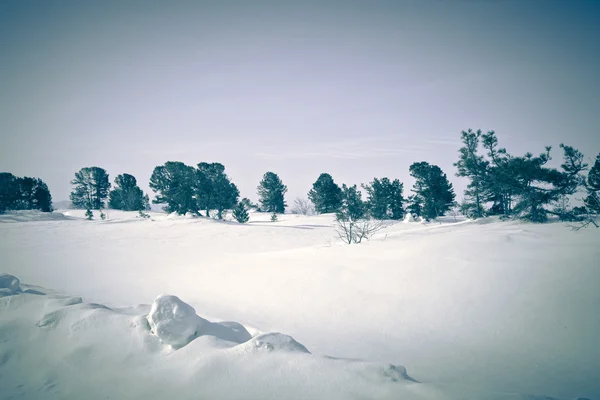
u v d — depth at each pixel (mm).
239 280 11789
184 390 3160
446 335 6898
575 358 5570
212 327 4559
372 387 3012
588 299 7137
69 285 11914
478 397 2932
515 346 6176
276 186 80750
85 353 3887
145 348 3918
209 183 54219
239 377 3252
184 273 13766
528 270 8883
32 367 3736
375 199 56375
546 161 23047
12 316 4715
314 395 2945
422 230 22344
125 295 10484
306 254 14758
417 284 9258
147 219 44406
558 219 21938
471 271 9414
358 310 8469
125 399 3123
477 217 30547
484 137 25766
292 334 7277
